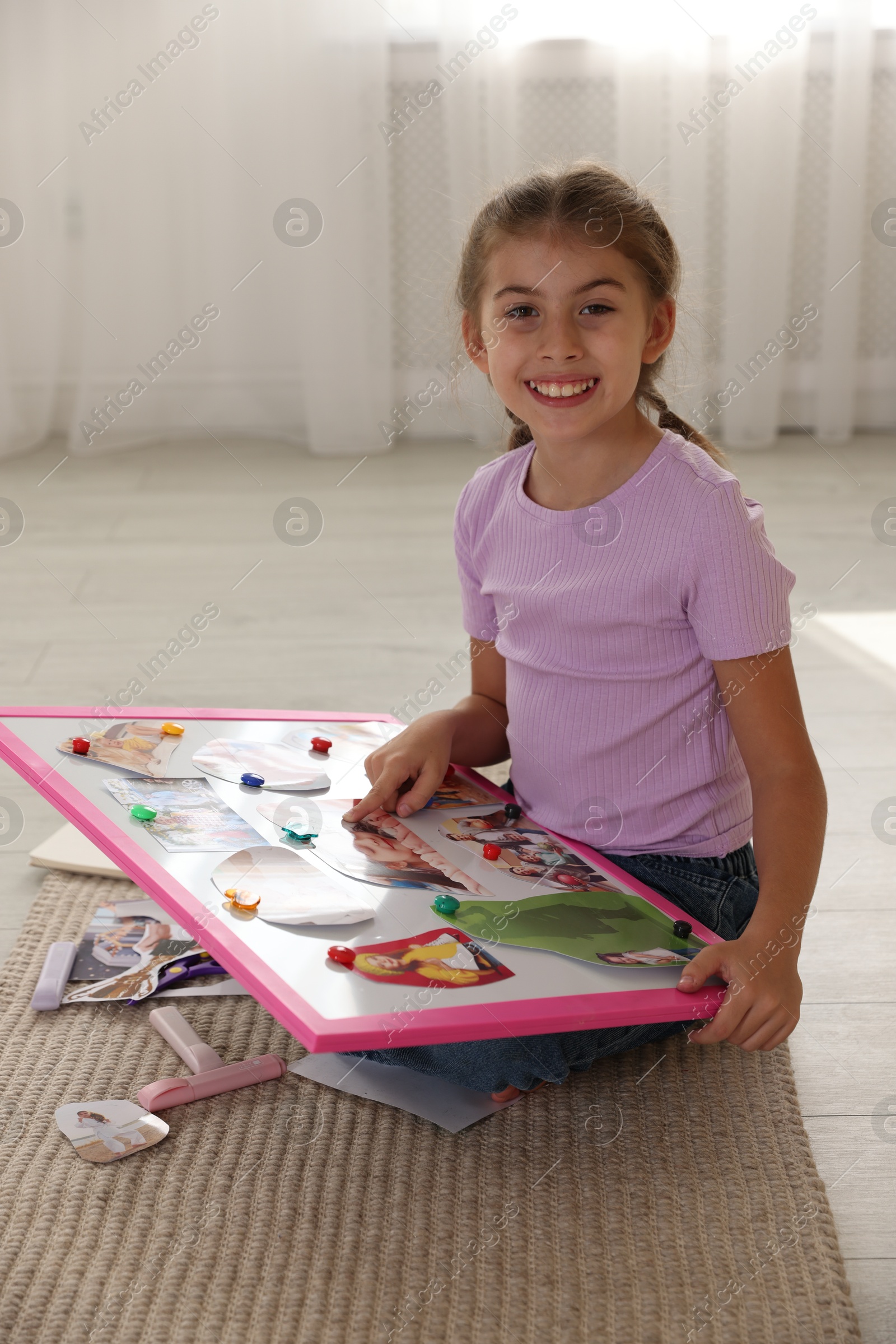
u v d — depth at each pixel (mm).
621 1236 757
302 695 1601
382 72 2793
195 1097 871
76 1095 877
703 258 2893
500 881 865
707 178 2883
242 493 2643
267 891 808
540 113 2939
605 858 926
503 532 985
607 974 766
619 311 868
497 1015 710
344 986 719
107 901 1137
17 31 2807
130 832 871
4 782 1416
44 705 1511
